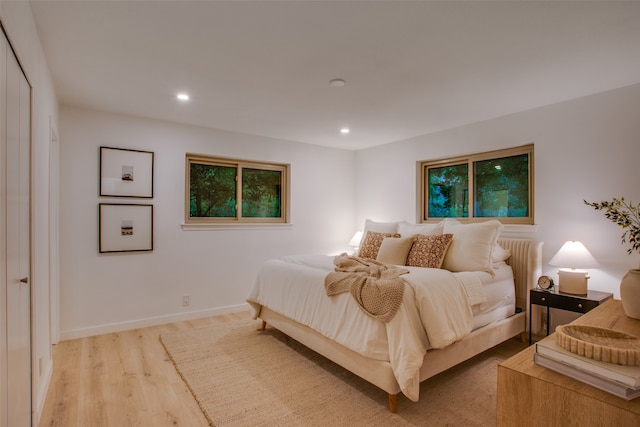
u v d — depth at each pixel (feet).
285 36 6.26
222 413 6.48
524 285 10.00
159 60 7.25
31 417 5.72
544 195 10.11
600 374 3.11
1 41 4.05
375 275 7.64
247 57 7.10
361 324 6.90
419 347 6.26
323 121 11.82
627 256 8.56
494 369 8.25
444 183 13.53
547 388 3.24
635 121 8.43
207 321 12.20
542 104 10.00
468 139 12.10
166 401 6.93
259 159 14.01
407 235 11.06
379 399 6.98
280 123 12.12
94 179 10.65
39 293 6.63
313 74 7.93
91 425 6.12
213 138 12.89
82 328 10.48
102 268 10.81
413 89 8.83
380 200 15.62
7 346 4.34
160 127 11.80
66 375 7.99
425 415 6.41
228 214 13.75
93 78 8.20
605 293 8.72
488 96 9.36
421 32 6.09
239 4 5.29
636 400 2.93
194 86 8.70
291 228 14.94
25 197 5.35
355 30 6.05
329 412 6.53
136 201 11.37
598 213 9.04
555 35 6.18
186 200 12.69
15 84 4.70
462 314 7.41
